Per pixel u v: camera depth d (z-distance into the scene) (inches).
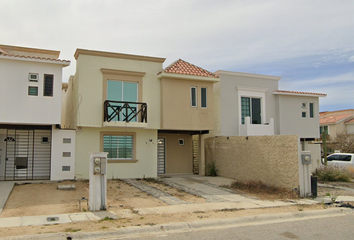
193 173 775.7
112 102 608.1
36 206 370.3
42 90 529.3
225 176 679.7
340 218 353.4
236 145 641.0
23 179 562.9
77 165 588.4
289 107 800.3
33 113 521.0
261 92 773.9
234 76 745.6
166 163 753.6
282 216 351.3
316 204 417.4
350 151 1157.7
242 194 480.1
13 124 538.6
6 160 563.5
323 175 665.0
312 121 825.5
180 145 773.9
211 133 751.1
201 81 680.4
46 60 526.3
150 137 661.3
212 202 414.3
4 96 508.1
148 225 295.1
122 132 636.1
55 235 257.8
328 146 1237.7
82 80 598.2
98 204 350.0
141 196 447.8
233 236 275.9
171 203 401.7
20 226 281.4
